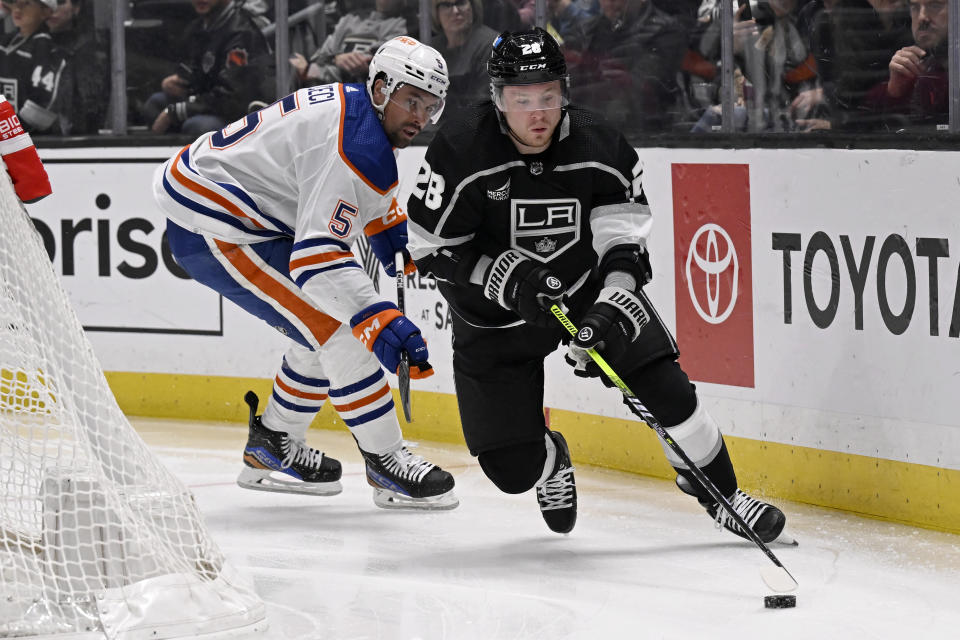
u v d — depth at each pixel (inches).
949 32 251.8
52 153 406.3
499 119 213.5
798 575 219.3
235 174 249.3
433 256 223.3
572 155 215.2
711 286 292.0
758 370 283.0
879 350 256.5
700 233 293.6
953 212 239.6
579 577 220.2
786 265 274.4
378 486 270.2
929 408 247.9
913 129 262.4
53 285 194.9
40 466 203.0
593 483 300.0
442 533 255.1
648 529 254.4
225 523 266.7
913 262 248.2
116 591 183.5
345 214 236.2
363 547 244.7
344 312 234.4
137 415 402.6
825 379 268.4
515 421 230.8
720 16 299.3
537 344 227.1
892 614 196.7
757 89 293.9
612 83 325.4
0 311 193.5
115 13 399.2
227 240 251.8
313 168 237.9
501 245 222.1
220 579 193.6
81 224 404.8
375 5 367.6
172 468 324.8
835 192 262.5
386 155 238.7
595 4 325.4
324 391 279.3
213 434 370.6
